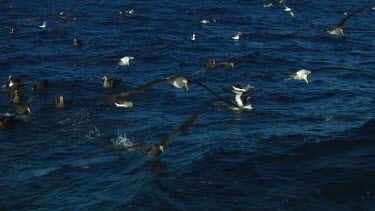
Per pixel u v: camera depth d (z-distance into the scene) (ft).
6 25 189.78
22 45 157.79
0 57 140.05
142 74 125.39
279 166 67.10
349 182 61.87
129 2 258.98
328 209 57.36
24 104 99.14
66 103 100.83
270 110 95.66
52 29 184.75
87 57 143.13
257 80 119.14
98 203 60.39
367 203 58.29
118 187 64.34
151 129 86.22
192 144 77.46
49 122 89.97
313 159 68.69
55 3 248.93
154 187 62.75
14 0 252.62
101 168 70.59
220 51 153.99
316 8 248.32
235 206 58.03
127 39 169.78
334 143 73.10
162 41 166.71
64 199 62.08
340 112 93.86
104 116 93.25
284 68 132.57
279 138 77.71
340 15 229.25
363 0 276.21
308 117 90.84
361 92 107.86
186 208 57.88
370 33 187.21
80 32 180.86
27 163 73.20
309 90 110.01
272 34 182.60
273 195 59.93
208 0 270.46
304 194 59.98
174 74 125.29
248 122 88.69
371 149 70.90
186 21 208.33
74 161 73.36
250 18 218.79
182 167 68.39
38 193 64.03
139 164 70.95
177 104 100.32
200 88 111.34
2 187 65.72
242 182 63.16
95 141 81.35
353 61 141.69
